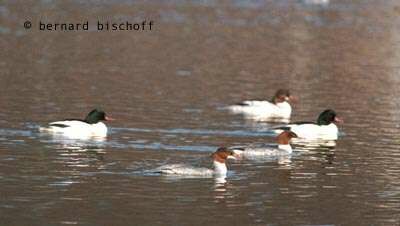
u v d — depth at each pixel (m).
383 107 47.19
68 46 70.88
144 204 27.22
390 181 30.98
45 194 28.03
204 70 59.91
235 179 30.66
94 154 33.81
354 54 71.44
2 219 25.36
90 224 25.16
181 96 49.12
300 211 27.08
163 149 35.09
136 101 46.88
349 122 42.72
